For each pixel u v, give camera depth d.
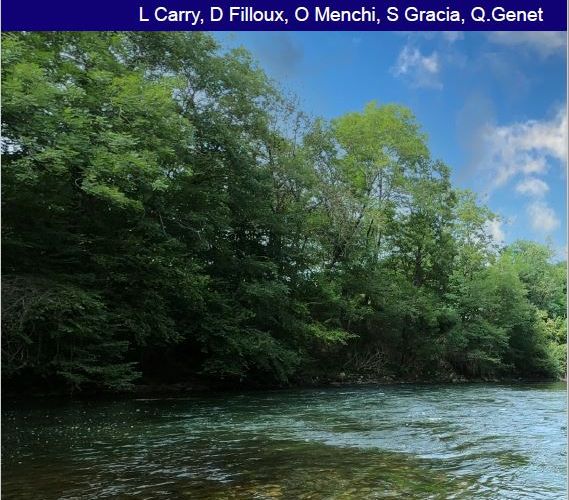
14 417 11.20
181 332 19.12
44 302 12.12
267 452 7.69
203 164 21.30
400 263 36.09
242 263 22.02
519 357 39.56
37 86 10.72
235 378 21.84
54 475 6.18
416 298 31.70
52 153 10.80
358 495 5.52
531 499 5.48
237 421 11.09
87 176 12.03
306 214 25.83
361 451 7.86
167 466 6.70
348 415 12.41
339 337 24.42
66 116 11.67
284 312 22.91
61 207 12.82
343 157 30.42
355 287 28.33
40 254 14.04
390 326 30.86
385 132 30.61
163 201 17.66
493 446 8.38
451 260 36.59
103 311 13.92
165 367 20.72
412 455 7.60
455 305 35.00
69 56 15.03
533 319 42.00
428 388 23.92
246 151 22.50
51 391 15.84
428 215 33.69
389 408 14.13
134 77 14.24
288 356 20.97
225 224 20.45
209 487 5.74
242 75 22.98
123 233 15.98
